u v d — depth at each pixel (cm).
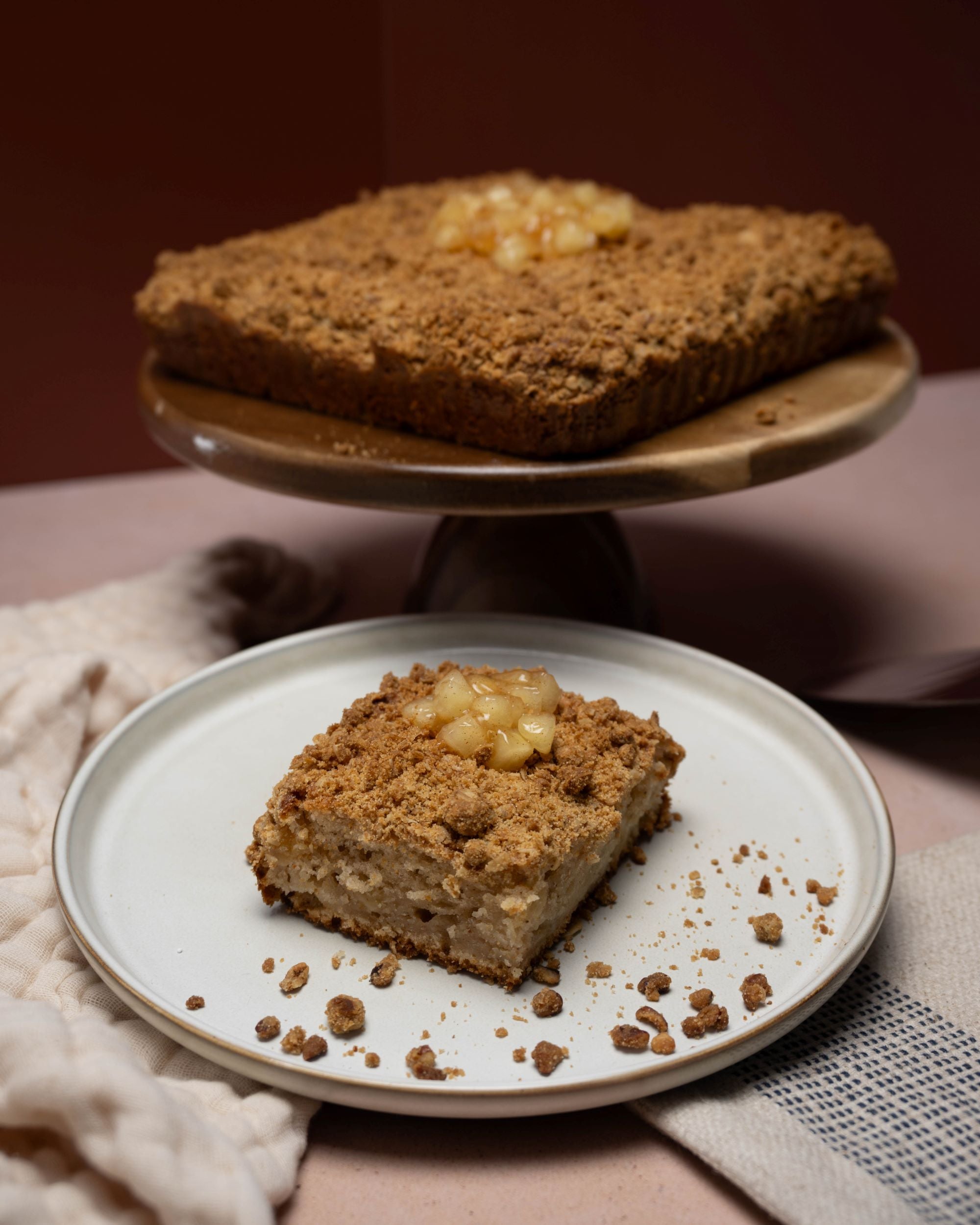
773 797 46
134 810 45
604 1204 37
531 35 91
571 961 41
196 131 84
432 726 44
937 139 99
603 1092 36
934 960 42
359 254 59
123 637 56
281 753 48
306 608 62
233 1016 39
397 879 41
